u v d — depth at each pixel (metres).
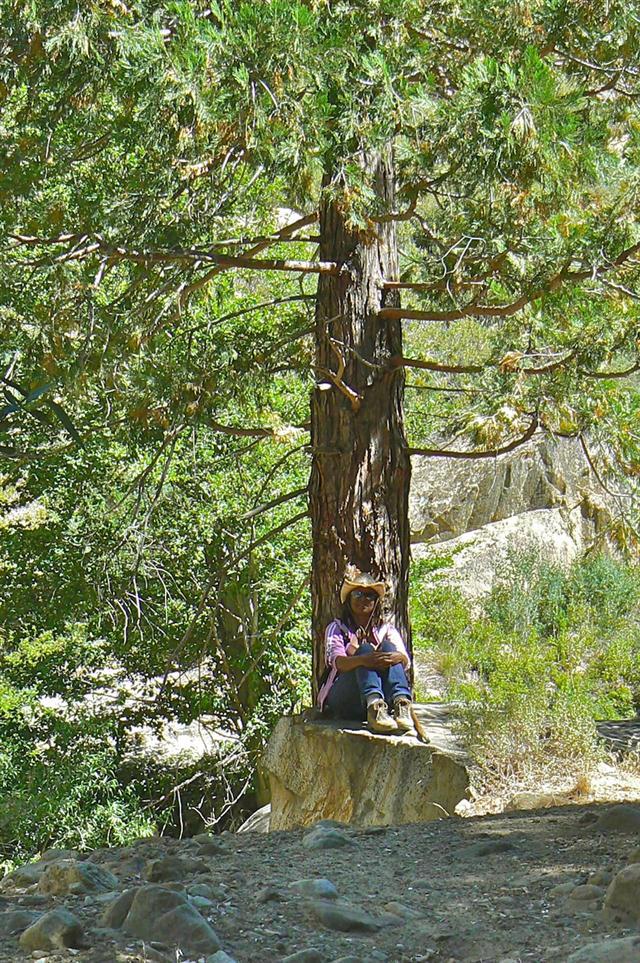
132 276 9.02
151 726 15.04
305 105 6.45
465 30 8.05
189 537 14.23
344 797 7.38
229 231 9.98
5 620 14.04
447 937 3.05
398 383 9.07
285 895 3.46
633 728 9.96
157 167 8.03
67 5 7.09
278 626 10.09
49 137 8.44
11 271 8.35
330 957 2.90
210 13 7.03
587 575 18.36
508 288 8.02
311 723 7.79
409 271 10.04
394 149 7.99
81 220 8.46
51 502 14.45
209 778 14.33
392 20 7.21
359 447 8.84
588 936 2.98
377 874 3.86
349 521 8.80
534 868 3.83
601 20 7.96
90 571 13.59
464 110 6.67
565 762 8.15
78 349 8.06
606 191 7.67
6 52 7.73
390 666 7.72
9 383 8.69
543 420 8.89
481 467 21.94
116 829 13.16
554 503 21.44
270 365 9.30
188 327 11.74
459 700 10.69
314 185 6.93
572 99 6.93
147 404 8.45
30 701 14.30
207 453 13.95
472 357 18.33
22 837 12.70
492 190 7.03
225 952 2.94
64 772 13.12
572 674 10.48
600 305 8.45
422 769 7.16
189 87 6.21
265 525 14.05
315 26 6.61
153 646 14.52
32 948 2.96
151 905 3.10
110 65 7.34
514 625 17.02
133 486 10.82
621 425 9.21
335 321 9.00
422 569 16.28
